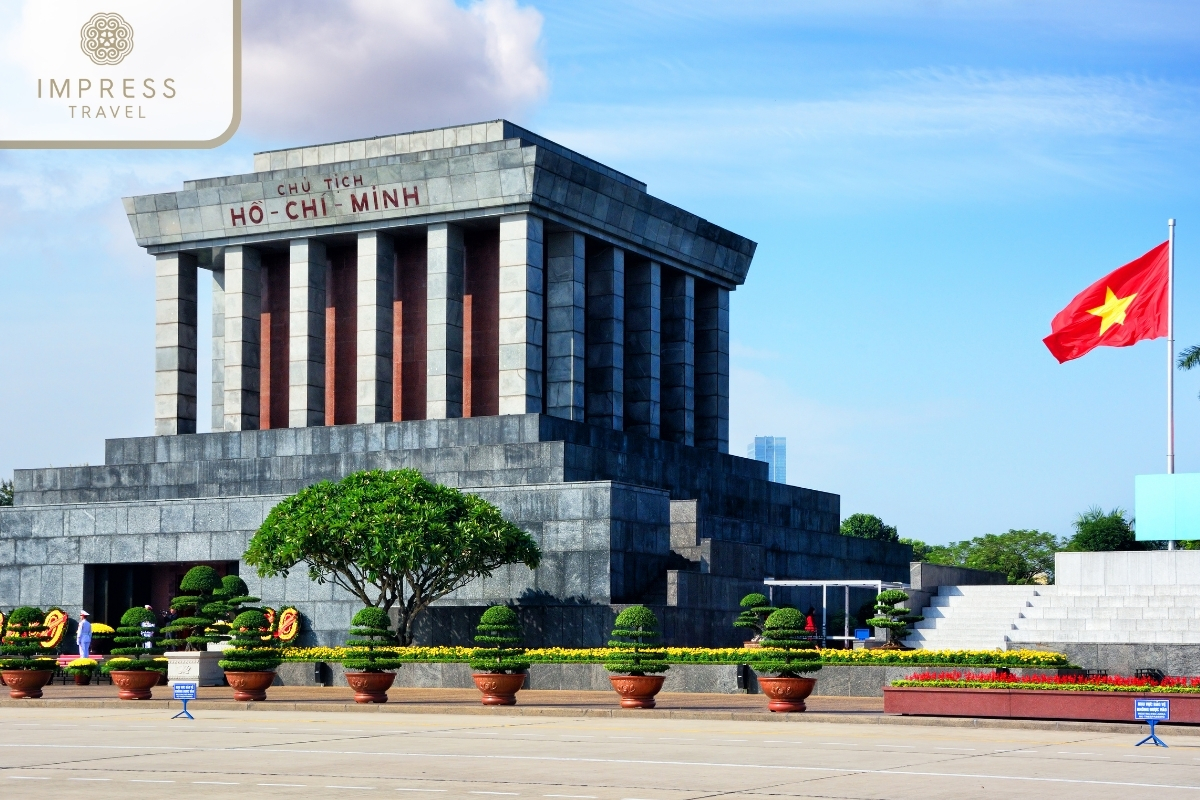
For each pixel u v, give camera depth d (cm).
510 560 5138
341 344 6688
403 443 6097
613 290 6569
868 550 7619
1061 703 3316
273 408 6781
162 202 6669
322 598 5516
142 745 2795
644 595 5450
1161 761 2506
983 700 3378
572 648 5250
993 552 11288
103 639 6066
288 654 4941
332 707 3866
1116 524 7794
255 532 5506
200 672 4803
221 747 2753
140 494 6488
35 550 6178
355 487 5138
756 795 2038
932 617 5281
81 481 6606
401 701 4062
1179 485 5012
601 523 5303
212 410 7000
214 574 4856
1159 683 3416
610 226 6519
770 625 3625
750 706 3847
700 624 5394
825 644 5594
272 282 6862
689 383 7062
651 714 3622
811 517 7481
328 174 6362
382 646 3997
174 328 6681
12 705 4166
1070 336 5203
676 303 7081
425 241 6588
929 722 3356
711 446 7256
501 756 2569
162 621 6078
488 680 3866
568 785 2147
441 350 6203
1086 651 4522
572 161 6262
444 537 4931
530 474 5716
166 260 6738
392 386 6488
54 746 2775
